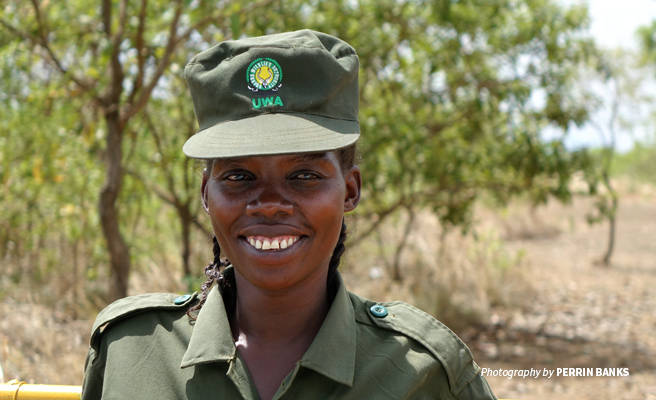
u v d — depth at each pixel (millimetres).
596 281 8836
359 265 7461
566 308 7281
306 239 1128
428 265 7332
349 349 1189
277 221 1102
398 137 5285
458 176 5727
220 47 1192
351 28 5082
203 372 1194
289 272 1114
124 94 4492
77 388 1495
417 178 6086
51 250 5969
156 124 4984
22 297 5180
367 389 1175
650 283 8758
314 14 5012
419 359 1226
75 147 4633
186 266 5297
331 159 1142
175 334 1277
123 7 3689
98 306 5172
